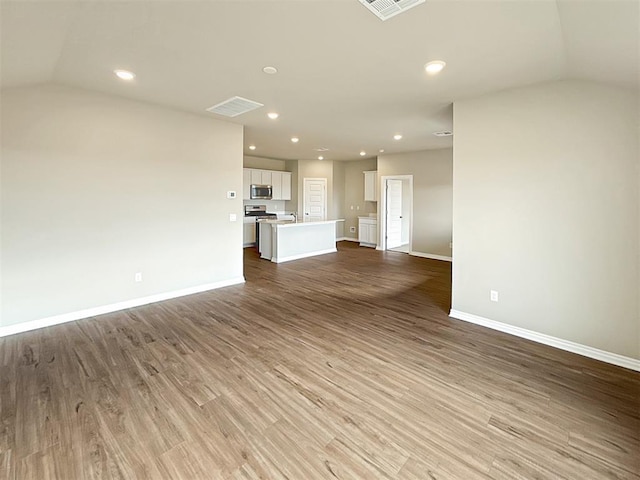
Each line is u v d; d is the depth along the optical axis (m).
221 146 4.57
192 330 3.16
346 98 3.44
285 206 9.85
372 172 9.13
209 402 2.03
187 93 3.38
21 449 1.63
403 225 9.18
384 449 1.66
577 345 2.74
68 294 3.36
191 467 1.54
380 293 4.48
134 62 2.60
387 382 2.27
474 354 2.70
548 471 1.52
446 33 2.07
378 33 2.10
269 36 2.15
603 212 2.57
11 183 2.98
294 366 2.48
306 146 6.82
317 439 1.73
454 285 3.54
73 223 3.35
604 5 1.58
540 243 2.90
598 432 1.78
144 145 3.80
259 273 5.68
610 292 2.56
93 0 1.75
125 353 2.67
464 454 1.62
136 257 3.84
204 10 1.85
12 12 1.74
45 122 3.12
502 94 3.05
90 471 1.51
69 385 2.20
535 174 2.88
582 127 2.62
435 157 7.16
